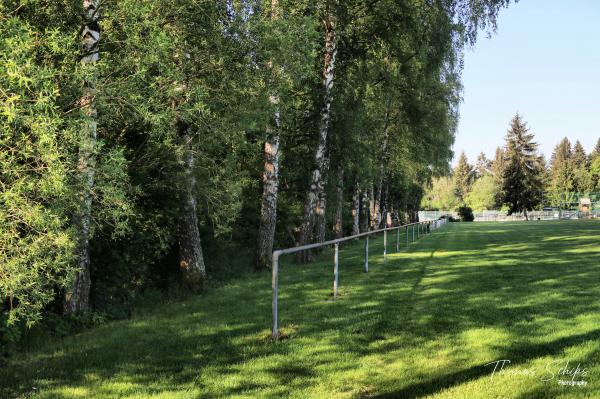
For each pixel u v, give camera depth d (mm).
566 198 96250
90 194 5164
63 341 6715
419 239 26891
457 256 16422
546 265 13281
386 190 37125
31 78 3396
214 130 8852
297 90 16703
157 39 6281
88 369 5398
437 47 20422
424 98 27391
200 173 9648
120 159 4848
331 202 20906
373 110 25750
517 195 81188
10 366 5605
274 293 6461
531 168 82000
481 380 4688
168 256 11508
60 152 4039
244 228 17531
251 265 15281
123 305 8961
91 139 4848
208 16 8773
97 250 8445
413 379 4789
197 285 10906
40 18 6906
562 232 29906
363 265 14508
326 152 18250
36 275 3746
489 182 104125
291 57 9648
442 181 109438
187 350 6051
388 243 24656
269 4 9672
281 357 5633
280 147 17391
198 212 12703
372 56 19641
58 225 3873
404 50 20672
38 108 3535
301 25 10164
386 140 28203
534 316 7195
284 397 4434
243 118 9078
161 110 6910
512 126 82312
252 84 9469
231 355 5797
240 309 8625
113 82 6352
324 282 11312
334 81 18953
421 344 5980
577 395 4270
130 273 9609
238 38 9016
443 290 9648
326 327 6996
